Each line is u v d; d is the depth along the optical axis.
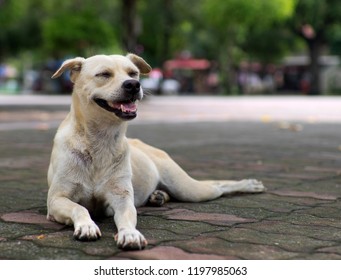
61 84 50.34
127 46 30.38
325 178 7.17
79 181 4.55
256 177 7.24
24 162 8.55
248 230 4.37
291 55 62.66
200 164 8.42
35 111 22.61
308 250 3.81
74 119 4.69
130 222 4.09
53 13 46.19
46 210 5.15
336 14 44.53
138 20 30.91
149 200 5.32
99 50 39.03
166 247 3.84
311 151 10.21
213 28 45.25
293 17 45.75
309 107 27.73
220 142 11.70
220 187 5.89
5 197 5.80
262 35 51.22
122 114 4.45
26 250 3.78
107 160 4.58
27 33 50.75
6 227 4.43
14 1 30.55
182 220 4.72
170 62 57.16
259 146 11.02
